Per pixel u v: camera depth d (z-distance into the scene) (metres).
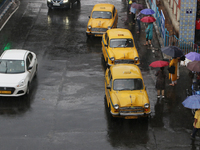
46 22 33.06
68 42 28.55
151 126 16.58
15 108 18.30
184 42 25.62
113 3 39.34
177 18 28.39
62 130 16.23
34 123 16.86
